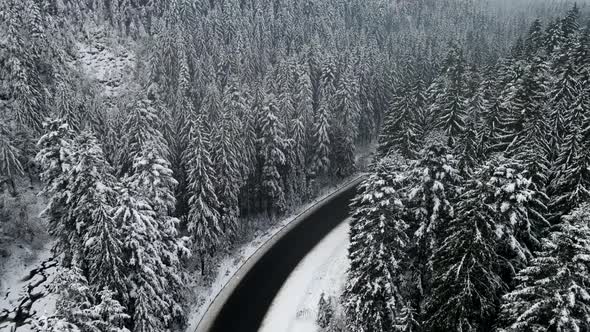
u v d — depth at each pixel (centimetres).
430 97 5256
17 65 5238
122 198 2456
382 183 2298
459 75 5353
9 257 4072
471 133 2931
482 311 2003
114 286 2408
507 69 4762
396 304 2439
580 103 3206
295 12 9600
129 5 8325
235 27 8088
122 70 7488
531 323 1648
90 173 2523
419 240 2369
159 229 2881
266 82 5962
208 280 3838
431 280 2317
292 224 4812
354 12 11181
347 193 5528
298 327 3269
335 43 8475
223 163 4016
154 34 7875
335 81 6762
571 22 6247
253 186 4769
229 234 4166
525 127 3047
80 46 7444
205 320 3434
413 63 7838
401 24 12044
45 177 2834
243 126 4588
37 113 5294
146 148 3005
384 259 2361
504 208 1969
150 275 2544
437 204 2278
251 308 3544
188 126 4406
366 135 6812
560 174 2547
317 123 5269
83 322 1878
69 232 2856
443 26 11512
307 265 4066
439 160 2320
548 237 2152
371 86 6806
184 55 6444
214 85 5519
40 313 3538
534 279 1738
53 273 4022
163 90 6544
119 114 4984
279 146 4678
